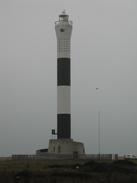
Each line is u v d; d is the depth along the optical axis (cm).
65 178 10175
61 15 19350
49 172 10544
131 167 11550
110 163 12138
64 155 17875
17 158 16888
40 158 16850
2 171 10788
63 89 18700
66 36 18825
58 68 18825
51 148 18712
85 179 10138
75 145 18512
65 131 18675
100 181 9906
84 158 16538
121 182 9875
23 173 10338
